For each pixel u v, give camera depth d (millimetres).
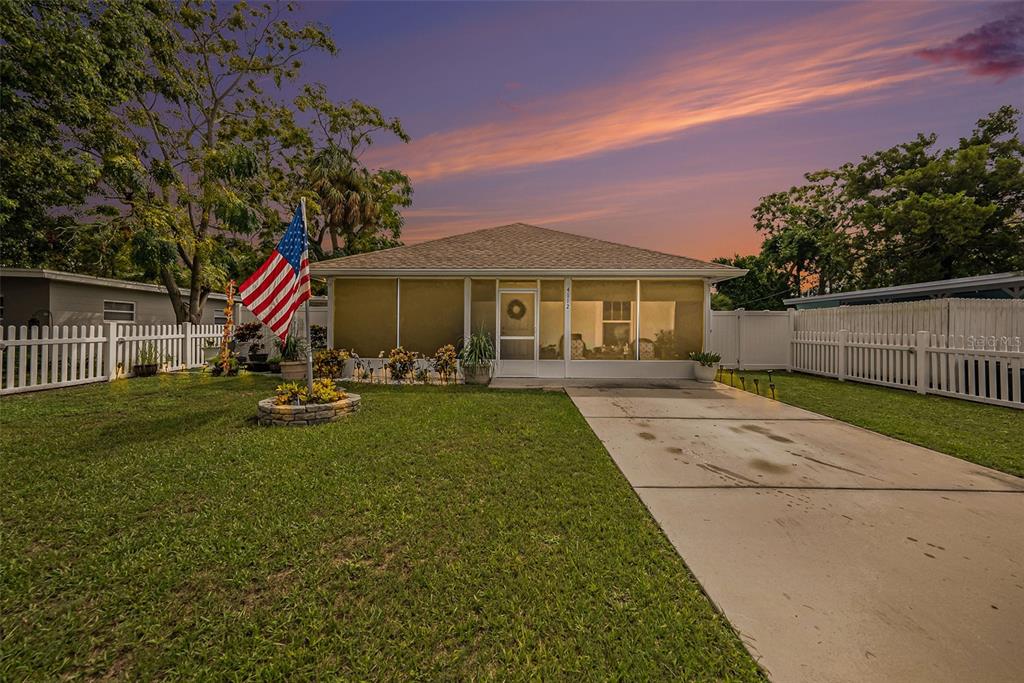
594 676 1767
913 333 9477
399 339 11234
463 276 11000
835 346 10930
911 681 1698
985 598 2219
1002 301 9094
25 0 9289
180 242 14180
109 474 3906
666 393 8859
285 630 2020
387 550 2707
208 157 15109
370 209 24859
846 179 23844
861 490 3695
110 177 12969
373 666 1810
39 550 2666
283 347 10414
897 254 19156
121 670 1796
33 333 8062
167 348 11414
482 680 1743
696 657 1853
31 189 11898
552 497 3520
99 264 14164
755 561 2590
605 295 11109
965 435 5453
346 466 4188
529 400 7840
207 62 16469
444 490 3641
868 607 2156
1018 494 3602
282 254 6320
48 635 1979
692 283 11031
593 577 2430
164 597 2246
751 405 7516
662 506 3377
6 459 4289
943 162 18422
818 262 25047
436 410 6797
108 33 11211
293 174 22547
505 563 2561
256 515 3154
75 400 7363
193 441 4977
